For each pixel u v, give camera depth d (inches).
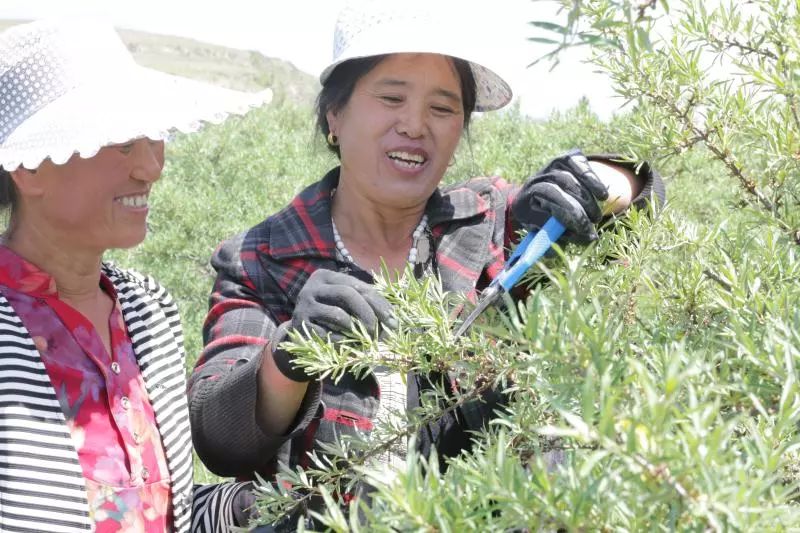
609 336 26.0
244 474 68.9
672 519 21.9
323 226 75.4
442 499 25.5
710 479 20.9
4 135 58.9
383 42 70.2
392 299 45.5
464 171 176.1
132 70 62.3
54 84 59.1
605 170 63.0
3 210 61.2
